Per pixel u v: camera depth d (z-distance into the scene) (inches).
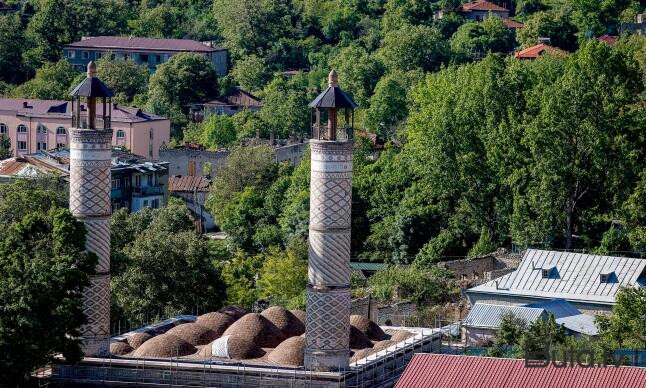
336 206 6692.9
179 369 6929.1
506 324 7736.2
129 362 6998.0
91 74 7160.4
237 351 7106.3
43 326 6786.4
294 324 7524.6
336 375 6683.1
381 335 7598.4
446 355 6156.5
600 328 7755.9
